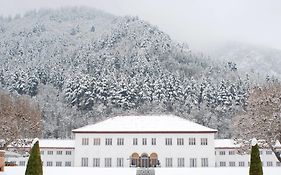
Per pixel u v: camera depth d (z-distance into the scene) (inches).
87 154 3521.2
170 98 6535.4
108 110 6284.5
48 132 5994.1
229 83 6939.0
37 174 1228.5
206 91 6653.5
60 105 6722.4
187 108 6432.1
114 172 2196.1
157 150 3526.1
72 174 2117.4
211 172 2177.7
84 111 6451.8
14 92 7066.9
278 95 2443.4
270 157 3978.8
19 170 1984.5
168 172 2191.2
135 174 2130.9
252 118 2468.0
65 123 6181.1
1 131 2719.0
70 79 7091.5
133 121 3718.0
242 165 3996.1
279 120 2358.5
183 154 3518.7
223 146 4015.8
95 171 2223.2
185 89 6771.7
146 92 6569.9
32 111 3107.8
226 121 6097.4
